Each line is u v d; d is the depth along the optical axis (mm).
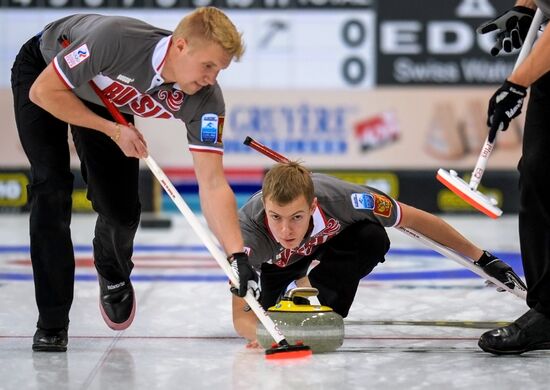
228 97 27734
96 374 8344
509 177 27547
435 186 27781
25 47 9609
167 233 23750
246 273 8656
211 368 8570
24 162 27766
